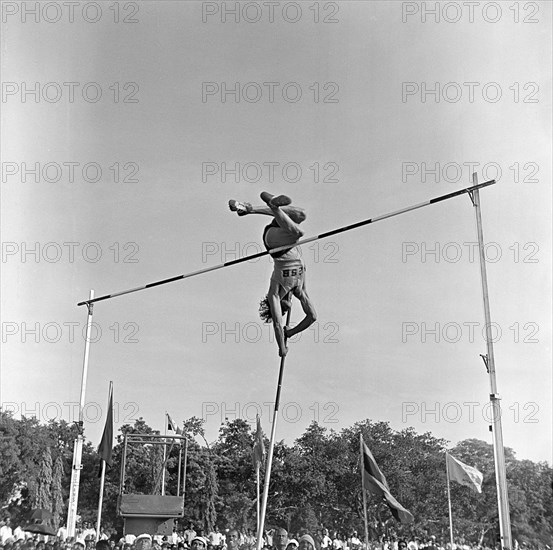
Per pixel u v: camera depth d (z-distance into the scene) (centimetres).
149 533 2652
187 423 5981
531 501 5972
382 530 5475
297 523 5525
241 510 5553
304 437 5994
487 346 2489
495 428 2406
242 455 5822
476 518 5819
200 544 1873
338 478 5694
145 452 5416
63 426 5512
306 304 1377
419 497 5800
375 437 6044
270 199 1301
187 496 5125
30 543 2317
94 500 5428
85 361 2877
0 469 5050
